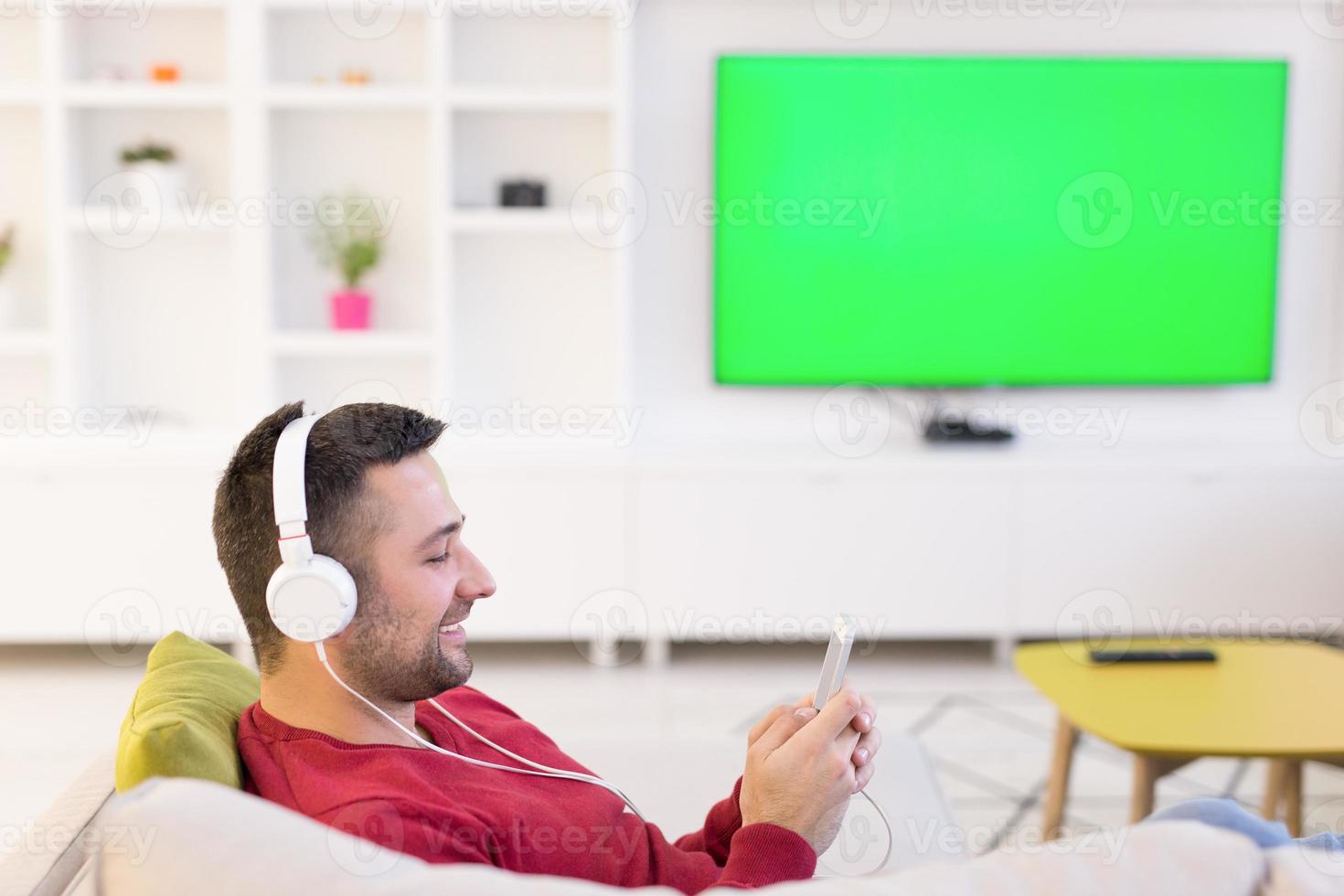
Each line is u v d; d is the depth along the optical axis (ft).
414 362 12.73
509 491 11.54
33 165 12.16
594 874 3.51
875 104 12.26
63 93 11.33
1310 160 12.82
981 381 12.67
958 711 10.61
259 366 11.75
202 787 2.37
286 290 12.40
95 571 11.35
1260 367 12.77
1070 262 12.52
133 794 2.34
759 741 3.51
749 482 11.63
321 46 12.14
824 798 3.32
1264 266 12.63
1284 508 11.87
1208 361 12.73
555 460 11.52
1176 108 12.37
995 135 12.33
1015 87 12.28
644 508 11.61
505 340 12.65
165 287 12.34
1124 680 7.59
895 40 12.38
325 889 2.23
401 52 12.20
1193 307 12.64
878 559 11.73
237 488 3.34
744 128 12.27
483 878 2.30
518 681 11.55
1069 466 11.71
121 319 12.34
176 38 12.10
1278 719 6.82
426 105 11.56
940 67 12.23
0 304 11.85
